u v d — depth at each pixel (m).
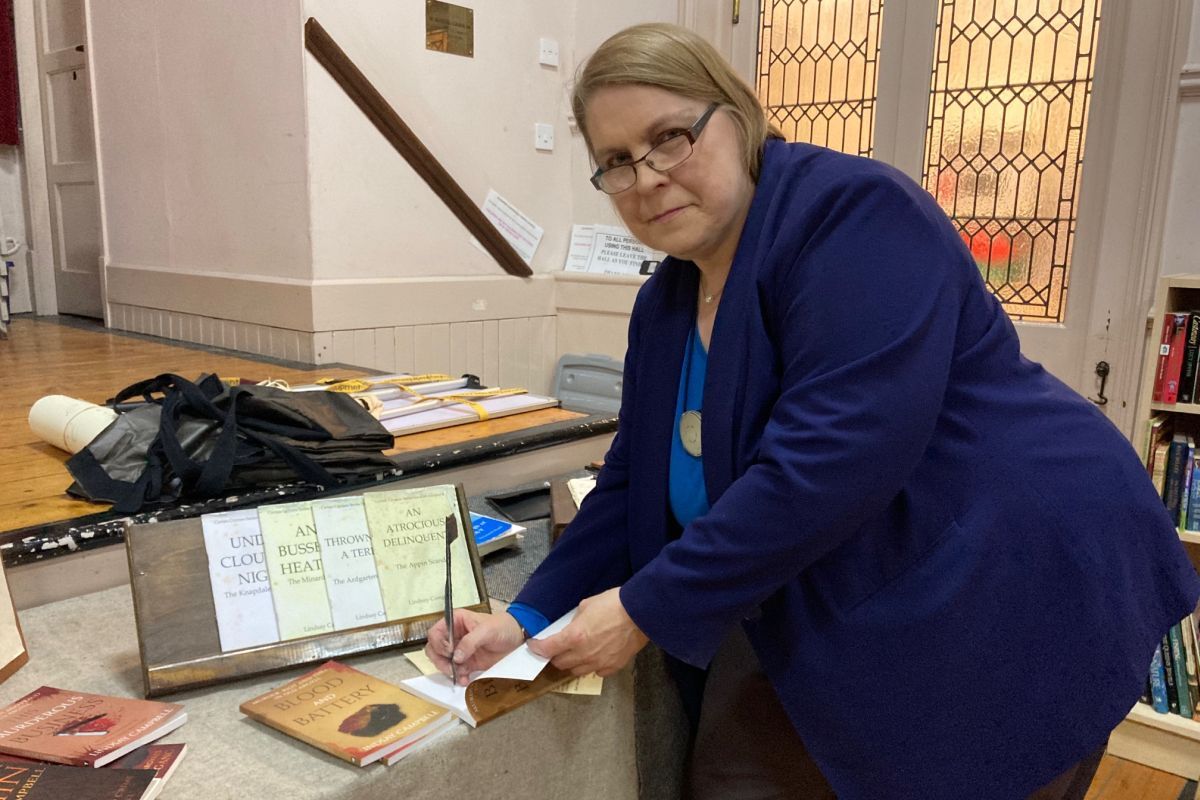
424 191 3.22
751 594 0.82
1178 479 2.03
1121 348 2.61
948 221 0.85
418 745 0.82
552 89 3.63
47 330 3.72
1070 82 2.65
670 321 1.02
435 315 3.30
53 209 4.26
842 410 0.77
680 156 0.87
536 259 3.68
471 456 1.69
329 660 0.98
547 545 1.45
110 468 1.34
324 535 1.04
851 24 3.04
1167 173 2.48
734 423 0.90
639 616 0.84
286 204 2.96
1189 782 2.01
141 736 0.79
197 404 1.37
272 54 2.89
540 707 0.93
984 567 0.85
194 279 3.31
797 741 1.02
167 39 3.26
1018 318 2.83
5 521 1.21
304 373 2.66
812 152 0.90
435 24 3.14
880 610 0.87
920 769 0.87
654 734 1.17
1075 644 0.86
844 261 0.79
